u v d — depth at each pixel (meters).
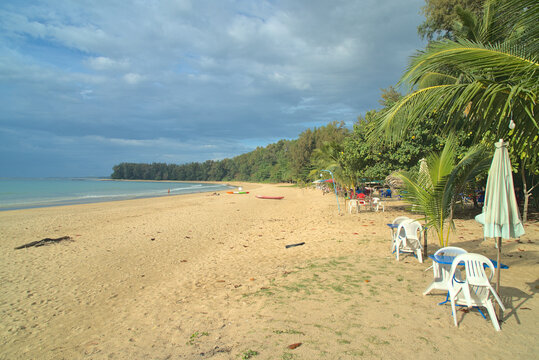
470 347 3.04
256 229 12.43
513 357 2.85
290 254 7.88
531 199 14.07
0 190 50.34
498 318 3.60
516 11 3.87
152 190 59.38
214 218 15.99
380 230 10.41
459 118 4.87
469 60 3.96
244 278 6.12
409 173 6.57
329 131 57.91
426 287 4.75
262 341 3.36
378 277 5.38
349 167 16.84
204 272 6.79
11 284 6.27
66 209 22.08
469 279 3.58
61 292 5.81
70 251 8.97
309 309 4.15
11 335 4.19
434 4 15.49
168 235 11.32
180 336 3.76
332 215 15.45
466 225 10.84
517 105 4.26
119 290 5.88
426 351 2.99
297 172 63.31
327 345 3.18
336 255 7.35
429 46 4.34
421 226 6.45
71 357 3.53
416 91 4.46
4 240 10.77
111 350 3.59
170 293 5.57
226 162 155.38
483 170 5.87
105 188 63.75
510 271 5.43
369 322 3.65
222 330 3.79
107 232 12.05
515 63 3.78
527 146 4.73
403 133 4.68
